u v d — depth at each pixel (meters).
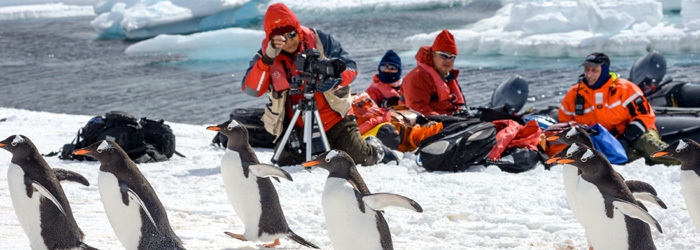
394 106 13.62
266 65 10.23
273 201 5.93
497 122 11.72
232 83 33.38
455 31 47.44
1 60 47.31
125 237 5.27
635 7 43.50
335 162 5.25
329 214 5.24
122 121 11.88
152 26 63.78
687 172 5.83
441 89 13.67
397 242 6.68
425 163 10.83
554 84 28.88
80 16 93.56
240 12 74.38
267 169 5.66
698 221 5.90
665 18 51.91
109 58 48.28
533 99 24.88
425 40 43.97
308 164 5.29
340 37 55.59
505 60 39.56
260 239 5.98
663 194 8.68
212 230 6.93
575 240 6.73
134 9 65.44
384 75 14.92
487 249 6.50
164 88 32.38
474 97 26.19
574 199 6.07
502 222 7.49
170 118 23.94
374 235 5.13
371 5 79.38
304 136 10.71
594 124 12.07
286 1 85.69
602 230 5.30
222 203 8.30
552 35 42.31
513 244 6.62
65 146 11.83
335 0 83.94
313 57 10.23
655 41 38.00
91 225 6.94
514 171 10.75
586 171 5.32
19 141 5.25
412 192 8.99
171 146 12.18
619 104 12.04
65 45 58.06
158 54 50.16
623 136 11.88
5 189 8.80
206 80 35.06
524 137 11.46
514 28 46.34
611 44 38.75
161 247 5.20
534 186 9.40
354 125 11.13
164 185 9.45
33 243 5.39
